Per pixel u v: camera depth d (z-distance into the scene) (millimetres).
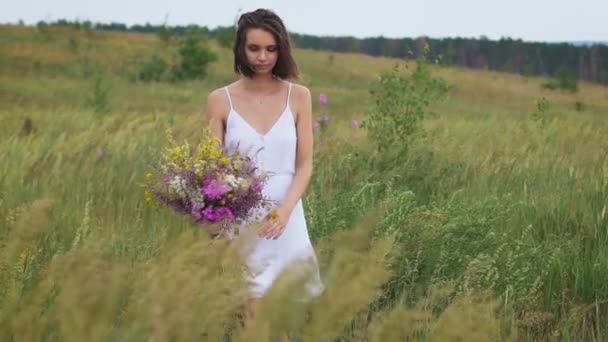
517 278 4082
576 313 3695
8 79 31422
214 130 3668
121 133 8445
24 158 6945
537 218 5711
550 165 7895
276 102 3652
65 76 38188
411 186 7047
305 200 5645
